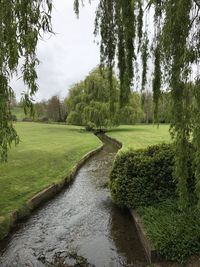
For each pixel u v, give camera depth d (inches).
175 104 158.6
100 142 955.3
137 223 249.3
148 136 1079.0
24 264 211.6
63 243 243.8
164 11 159.0
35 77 164.4
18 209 292.0
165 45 156.3
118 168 295.3
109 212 313.3
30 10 161.5
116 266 205.3
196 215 221.6
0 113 164.1
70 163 563.5
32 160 552.7
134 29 199.0
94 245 238.7
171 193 272.8
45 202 351.9
